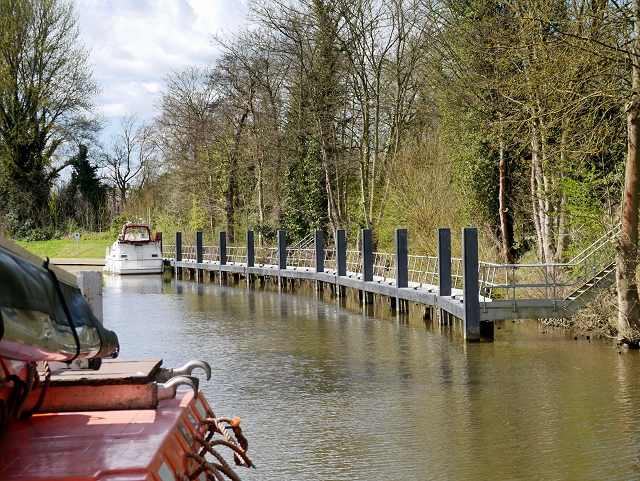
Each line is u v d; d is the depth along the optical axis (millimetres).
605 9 16688
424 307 23719
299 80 42219
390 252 37438
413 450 9844
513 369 15188
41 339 3111
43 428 4184
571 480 8547
